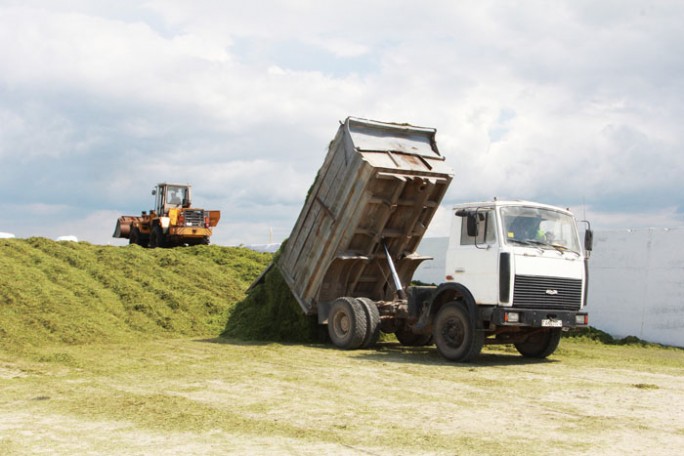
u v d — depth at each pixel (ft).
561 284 39.17
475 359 41.19
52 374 33.83
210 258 72.49
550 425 23.44
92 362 37.60
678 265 52.90
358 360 40.09
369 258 46.70
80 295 54.19
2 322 46.09
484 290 38.09
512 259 37.35
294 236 49.96
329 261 46.44
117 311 53.06
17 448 20.17
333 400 27.58
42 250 64.34
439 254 68.85
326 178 46.83
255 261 72.84
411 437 21.53
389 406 26.45
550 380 33.30
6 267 56.34
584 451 20.08
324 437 21.45
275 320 52.49
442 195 47.21
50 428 22.59
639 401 28.17
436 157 47.09
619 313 56.34
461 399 27.99
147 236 109.50
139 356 40.45
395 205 45.01
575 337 55.47
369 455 19.49
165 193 105.91
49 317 48.44
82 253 64.59
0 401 26.99
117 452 19.74
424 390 30.01
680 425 23.79
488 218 38.55
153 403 26.61
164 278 61.82
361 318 44.96
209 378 32.91
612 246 57.26
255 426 22.88
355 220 44.73
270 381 32.09
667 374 36.45
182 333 52.03
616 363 41.09
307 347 46.37
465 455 19.51
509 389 30.50
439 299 41.45
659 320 53.67
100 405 26.22
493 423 23.63
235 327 53.36
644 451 20.21
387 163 43.80
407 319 45.78
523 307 37.86
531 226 38.88
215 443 20.71
